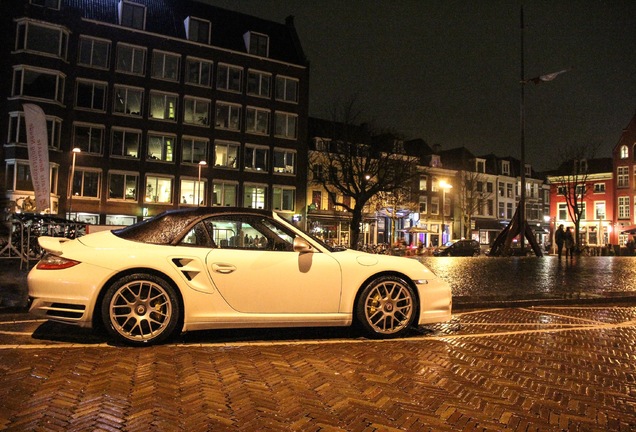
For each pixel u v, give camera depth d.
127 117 35.94
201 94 38.75
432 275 5.18
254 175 40.62
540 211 64.62
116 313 4.30
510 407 3.12
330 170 36.31
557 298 7.99
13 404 2.91
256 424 2.72
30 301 4.30
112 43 35.62
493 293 8.74
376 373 3.76
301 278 4.67
